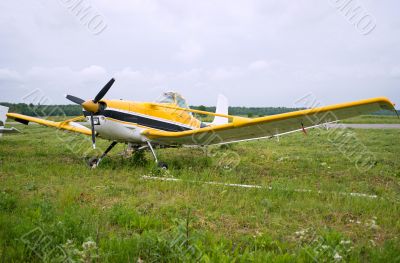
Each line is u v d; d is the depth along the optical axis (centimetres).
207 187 528
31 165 686
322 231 346
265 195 498
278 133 739
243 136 753
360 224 385
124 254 275
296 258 277
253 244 317
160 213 404
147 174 650
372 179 665
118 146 1156
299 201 465
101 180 581
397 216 413
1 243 287
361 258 294
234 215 408
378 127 2459
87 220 356
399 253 291
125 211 379
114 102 711
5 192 470
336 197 485
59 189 507
